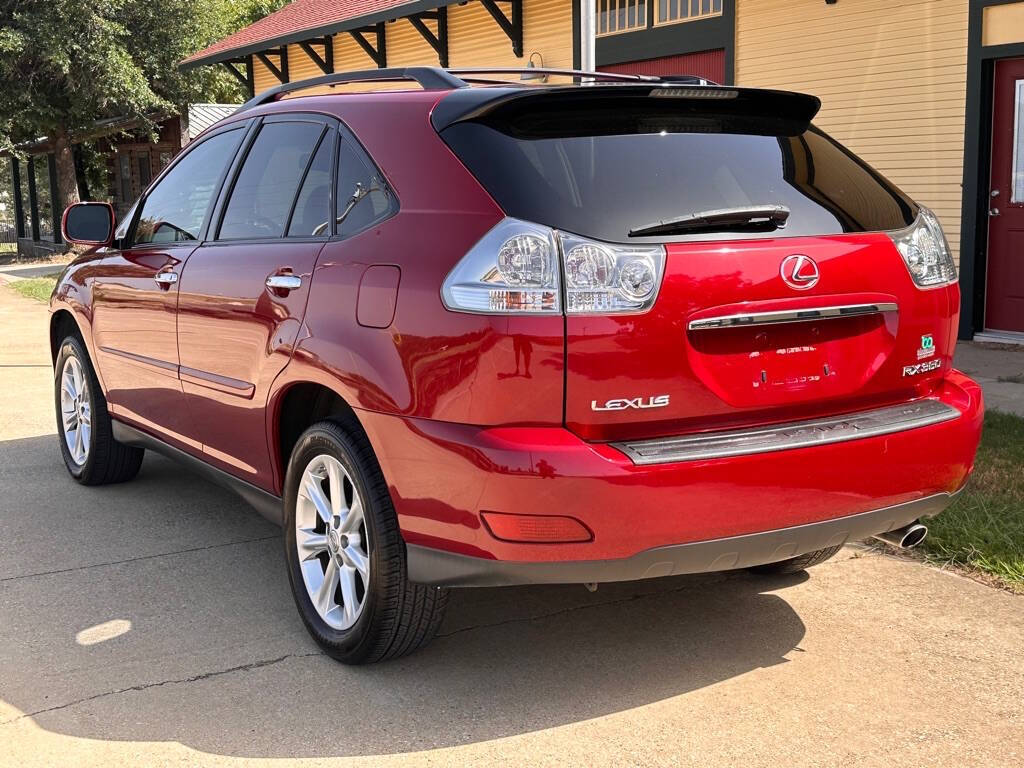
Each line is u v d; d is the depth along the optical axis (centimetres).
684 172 288
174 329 409
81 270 509
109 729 284
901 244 306
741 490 269
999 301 907
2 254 3378
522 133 287
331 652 324
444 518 276
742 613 361
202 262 393
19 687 308
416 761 268
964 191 908
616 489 257
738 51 1102
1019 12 855
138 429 468
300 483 336
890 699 298
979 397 325
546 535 262
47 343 1055
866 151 992
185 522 465
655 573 273
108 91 2502
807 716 289
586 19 652
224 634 346
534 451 258
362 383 293
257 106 409
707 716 290
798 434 281
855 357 298
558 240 262
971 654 326
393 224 299
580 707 296
